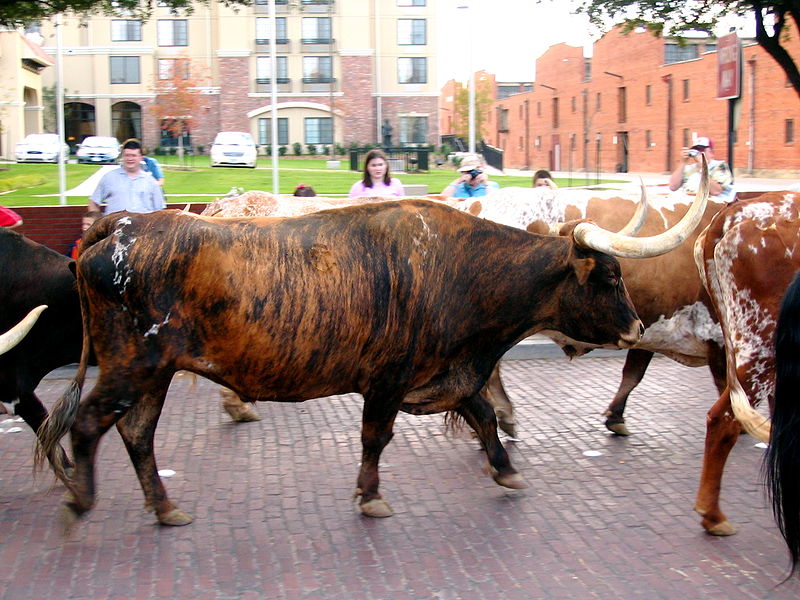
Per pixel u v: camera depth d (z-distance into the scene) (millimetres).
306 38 50750
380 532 5465
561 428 7551
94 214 8742
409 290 5414
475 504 5918
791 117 35250
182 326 5066
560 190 7188
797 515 4254
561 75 53625
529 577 4852
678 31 17500
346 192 23812
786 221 5223
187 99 41375
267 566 4992
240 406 7695
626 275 6516
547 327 5863
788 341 4254
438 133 53094
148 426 5453
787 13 16906
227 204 7883
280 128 51625
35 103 45906
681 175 10789
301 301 5160
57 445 5805
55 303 6031
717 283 5477
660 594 4652
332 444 7176
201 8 50062
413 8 51719
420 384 5723
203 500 5980
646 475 6434
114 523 5594
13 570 4934
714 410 5332
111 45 50062
